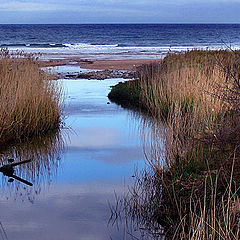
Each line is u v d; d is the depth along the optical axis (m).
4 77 10.20
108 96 16.28
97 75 22.47
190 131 7.23
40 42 71.25
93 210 5.77
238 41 65.69
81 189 6.59
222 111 7.54
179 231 5.00
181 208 5.42
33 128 9.81
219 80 9.34
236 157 5.60
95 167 7.70
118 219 5.49
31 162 8.11
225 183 5.41
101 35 94.00
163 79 13.56
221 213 4.80
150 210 5.65
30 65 11.35
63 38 82.56
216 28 145.25
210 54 15.52
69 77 21.98
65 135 10.20
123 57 35.59
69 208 5.85
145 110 13.44
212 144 6.11
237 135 5.83
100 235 5.07
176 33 103.75
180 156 6.63
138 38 83.38
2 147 8.94
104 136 10.08
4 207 5.92
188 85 11.69
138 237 5.03
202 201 5.31
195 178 5.79
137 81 16.59
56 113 10.97
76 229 5.21
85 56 36.97
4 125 9.00
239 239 4.26
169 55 17.05
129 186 6.61
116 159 8.14
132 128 10.92
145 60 31.59
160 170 6.60
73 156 8.46
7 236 5.02
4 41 71.81
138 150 8.78
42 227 5.27
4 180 7.11
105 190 6.50
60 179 7.09
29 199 6.21
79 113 13.02
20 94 9.72
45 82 11.19
